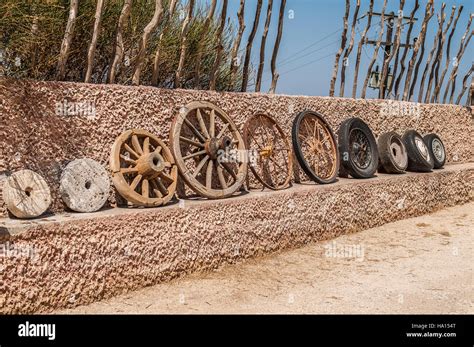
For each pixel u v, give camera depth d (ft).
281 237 16.14
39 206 11.23
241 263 14.79
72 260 11.02
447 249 17.11
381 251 16.76
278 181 18.37
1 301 9.95
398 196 21.53
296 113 19.42
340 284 13.38
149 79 17.30
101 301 11.50
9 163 11.32
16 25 12.38
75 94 12.46
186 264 13.34
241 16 17.66
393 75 26.84
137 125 13.79
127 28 16.03
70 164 12.03
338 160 20.17
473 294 12.70
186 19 16.02
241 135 16.96
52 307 10.72
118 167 12.61
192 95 15.40
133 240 12.13
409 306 11.83
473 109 30.53
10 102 11.30
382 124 24.20
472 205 25.27
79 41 15.03
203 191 14.52
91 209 12.16
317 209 17.51
